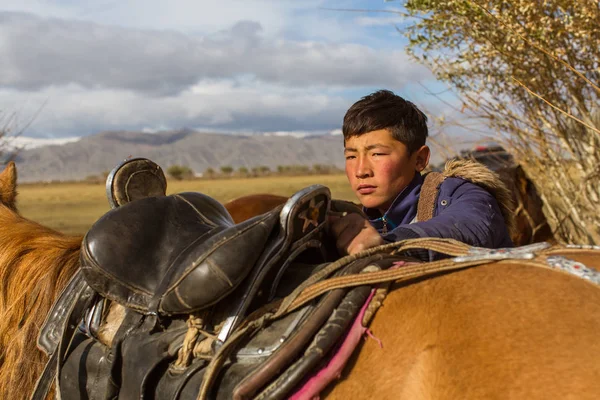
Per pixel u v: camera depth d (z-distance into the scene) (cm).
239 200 626
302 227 169
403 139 220
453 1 398
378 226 230
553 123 473
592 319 130
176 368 164
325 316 152
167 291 165
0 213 250
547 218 557
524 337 131
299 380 145
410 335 144
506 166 581
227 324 161
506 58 422
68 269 217
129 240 178
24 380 211
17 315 218
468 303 143
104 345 187
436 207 218
